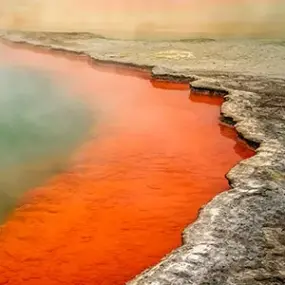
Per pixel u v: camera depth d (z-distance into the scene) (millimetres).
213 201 5512
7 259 4863
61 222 5609
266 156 6852
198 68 14438
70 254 4926
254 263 4293
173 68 14414
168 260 4367
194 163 7410
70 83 13914
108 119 10039
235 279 4070
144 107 10953
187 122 9680
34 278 4535
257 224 4961
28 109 11000
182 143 8375
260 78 12602
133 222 5562
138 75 14953
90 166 7414
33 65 17125
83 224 5555
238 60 15922
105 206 6004
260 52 17438
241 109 9500
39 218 5715
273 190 5730
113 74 15234
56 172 7195
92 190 6508
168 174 6996
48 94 12492
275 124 8453
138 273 4586
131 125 9570
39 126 9633
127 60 16188
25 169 7344
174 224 5488
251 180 6035
